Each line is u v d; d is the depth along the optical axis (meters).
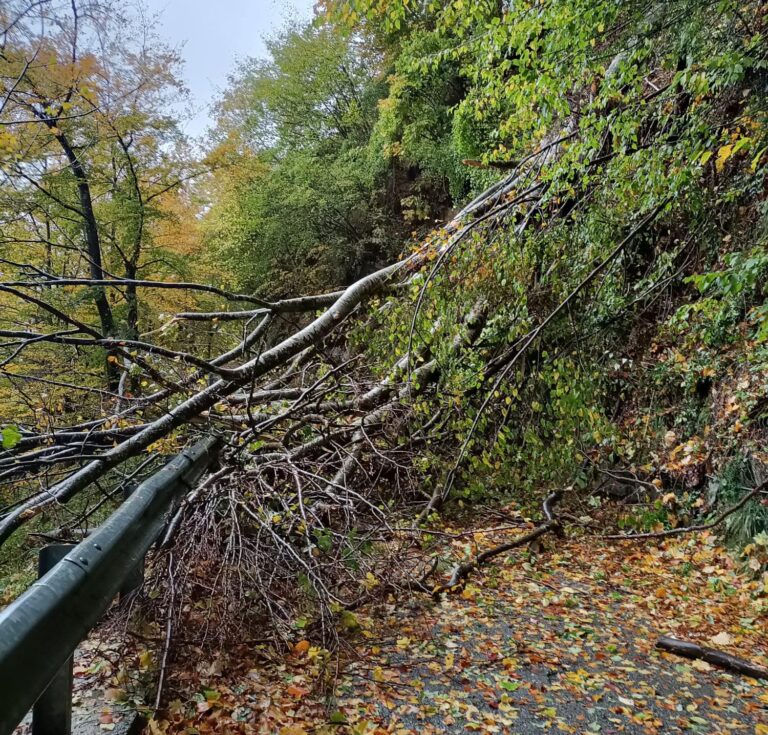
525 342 6.31
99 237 13.27
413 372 6.64
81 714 2.38
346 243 19.77
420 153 16.38
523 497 7.13
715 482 6.00
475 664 3.43
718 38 5.18
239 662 3.09
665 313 7.32
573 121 6.62
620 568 5.44
